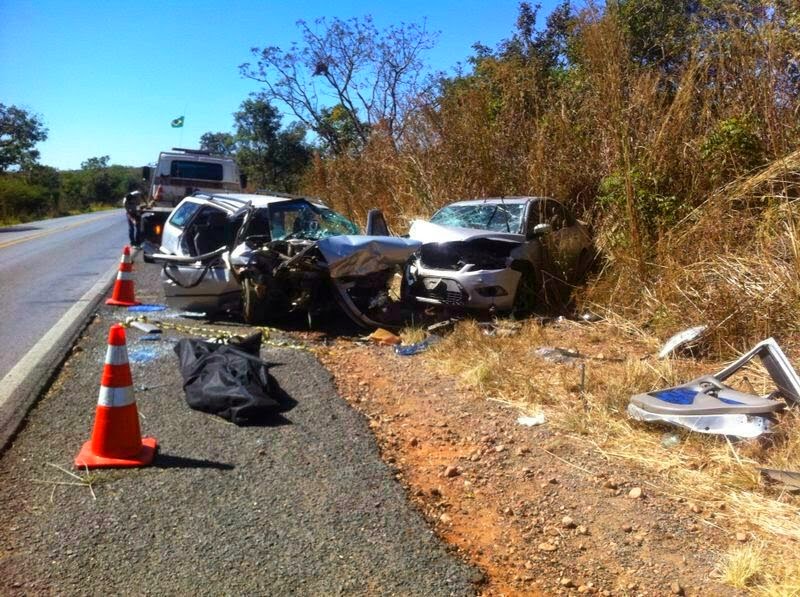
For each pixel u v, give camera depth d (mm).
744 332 7059
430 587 3248
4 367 6512
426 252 9516
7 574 3182
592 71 10984
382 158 15844
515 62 14047
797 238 7348
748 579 3330
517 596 3266
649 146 9898
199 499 3943
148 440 4656
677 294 8031
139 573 3232
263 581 3215
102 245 19922
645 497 4168
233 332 8117
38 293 11031
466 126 13492
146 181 19094
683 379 6066
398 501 4043
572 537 3787
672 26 12242
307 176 23141
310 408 5500
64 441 4680
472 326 8141
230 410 5148
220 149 44562
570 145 12289
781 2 9016
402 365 7098
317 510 3887
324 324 9000
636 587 3340
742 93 9492
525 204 10227
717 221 8312
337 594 3150
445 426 5344
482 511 4078
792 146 8750
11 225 33438
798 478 4188
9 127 47875
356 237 8578
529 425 5266
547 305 9648
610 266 9844
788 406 5102
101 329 8156
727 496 4148
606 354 7430
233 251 8703
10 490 3980
